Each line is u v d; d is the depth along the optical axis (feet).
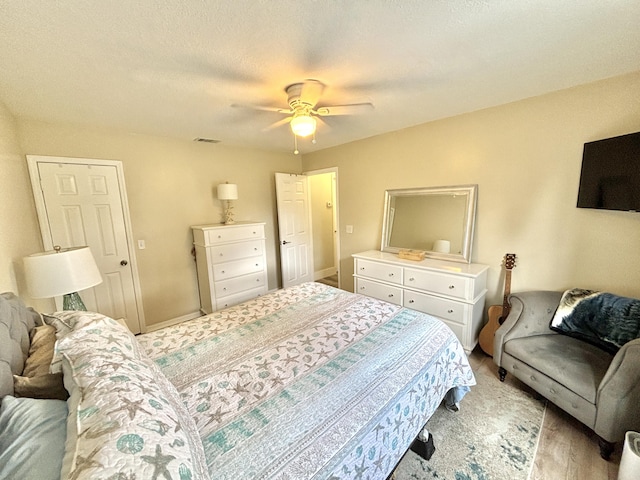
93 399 2.44
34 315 4.66
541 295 7.22
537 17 4.10
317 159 14.28
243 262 11.99
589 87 6.68
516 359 6.64
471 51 5.06
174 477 2.02
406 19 4.09
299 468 2.87
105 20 3.87
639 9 3.92
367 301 7.53
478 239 9.09
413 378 4.46
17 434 2.34
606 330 6.03
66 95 6.42
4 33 4.05
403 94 7.07
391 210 11.27
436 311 8.84
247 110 7.71
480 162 8.73
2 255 5.52
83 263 5.96
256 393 3.99
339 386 4.08
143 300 10.64
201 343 5.46
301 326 6.12
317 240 17.53
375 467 3.51
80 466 1.85
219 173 12.36
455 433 5.65
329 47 4.79
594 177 6.49
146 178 10.39
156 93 6.48
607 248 6.77
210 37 4.38
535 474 4.77
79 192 9.01
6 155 6.72
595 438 5.45
